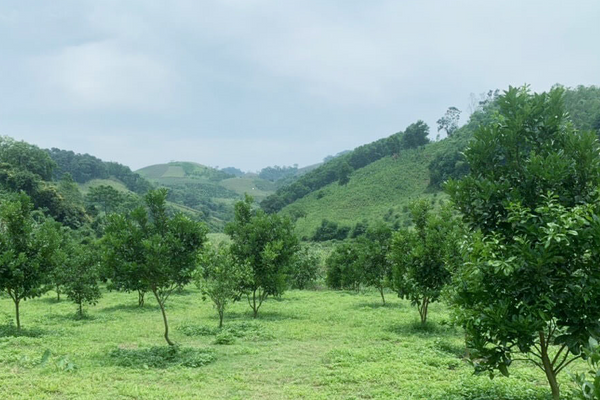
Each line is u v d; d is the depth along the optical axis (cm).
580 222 629
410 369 1110
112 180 16625
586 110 9019
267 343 1522
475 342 723
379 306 2544
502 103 831
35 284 1700
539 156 737
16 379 1013
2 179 7831
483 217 780
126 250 1332
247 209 2303
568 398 732
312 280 4019
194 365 1195
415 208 1864
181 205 16462
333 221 9506
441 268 1667
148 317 2178
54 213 7975
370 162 14112
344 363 1185
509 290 697
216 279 1820
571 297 664
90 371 1113
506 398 845
